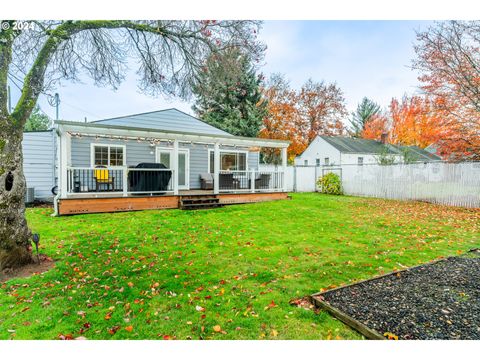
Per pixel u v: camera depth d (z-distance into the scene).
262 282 3.77
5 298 3.38
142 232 6.39
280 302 3.20
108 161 11.16
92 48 6.91
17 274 4.11
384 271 4.14
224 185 11.39
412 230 6.79
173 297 3.36
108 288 3.62
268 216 8.47
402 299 3.19
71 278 3.96
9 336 2.66
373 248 5.29
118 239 5.81
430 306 3.03
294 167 19.34
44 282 3.83
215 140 10.58
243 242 5.69
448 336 2.52
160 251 5.10
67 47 6.59
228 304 3.16
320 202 11.86
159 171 9.61
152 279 3.89
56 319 2.92
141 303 3.21
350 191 16.16
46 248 5.19
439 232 6.58
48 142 11.51
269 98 28.16
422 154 24.84
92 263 4.50
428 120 12.01
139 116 12.05
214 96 8.45
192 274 4.05
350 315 2.84
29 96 4.44
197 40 6.92
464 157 10.88
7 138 4.12
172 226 7.00
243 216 8.42
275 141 12.15
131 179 9.31
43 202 11.41
